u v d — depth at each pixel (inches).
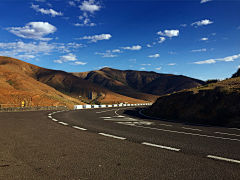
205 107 563.8
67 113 725.3
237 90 556.1
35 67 7308.1
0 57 6348.4
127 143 209.3
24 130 282.5
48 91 2883.9
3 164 134.8
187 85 7106.3
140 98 6382.9
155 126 375.6
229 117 462.9
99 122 423.2
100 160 147.2
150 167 133.3
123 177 114.7
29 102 1910.7
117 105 2508.6
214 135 279.9
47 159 147.4
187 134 282.5
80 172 121.9
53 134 254.8
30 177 112.8
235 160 153.3
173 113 658.2
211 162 147.3
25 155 156.9
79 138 231.6
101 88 6117.1
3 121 391.2
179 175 119.5
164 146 198.2
